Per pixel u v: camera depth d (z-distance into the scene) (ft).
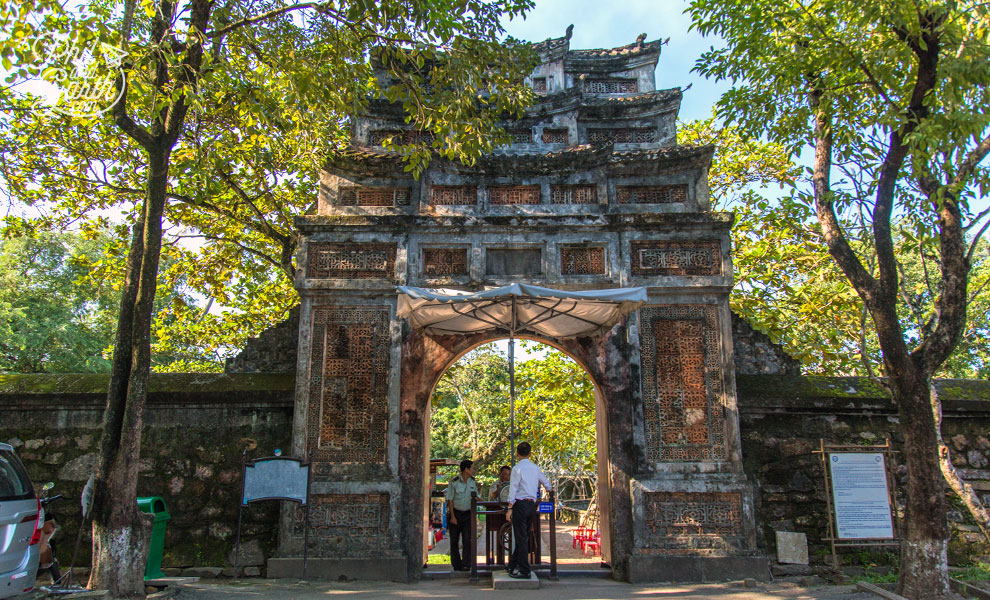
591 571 26.58
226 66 23.82
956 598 20.02
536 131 31.81
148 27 23.89
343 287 28.30
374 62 32.09
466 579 26.09
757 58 24.97
